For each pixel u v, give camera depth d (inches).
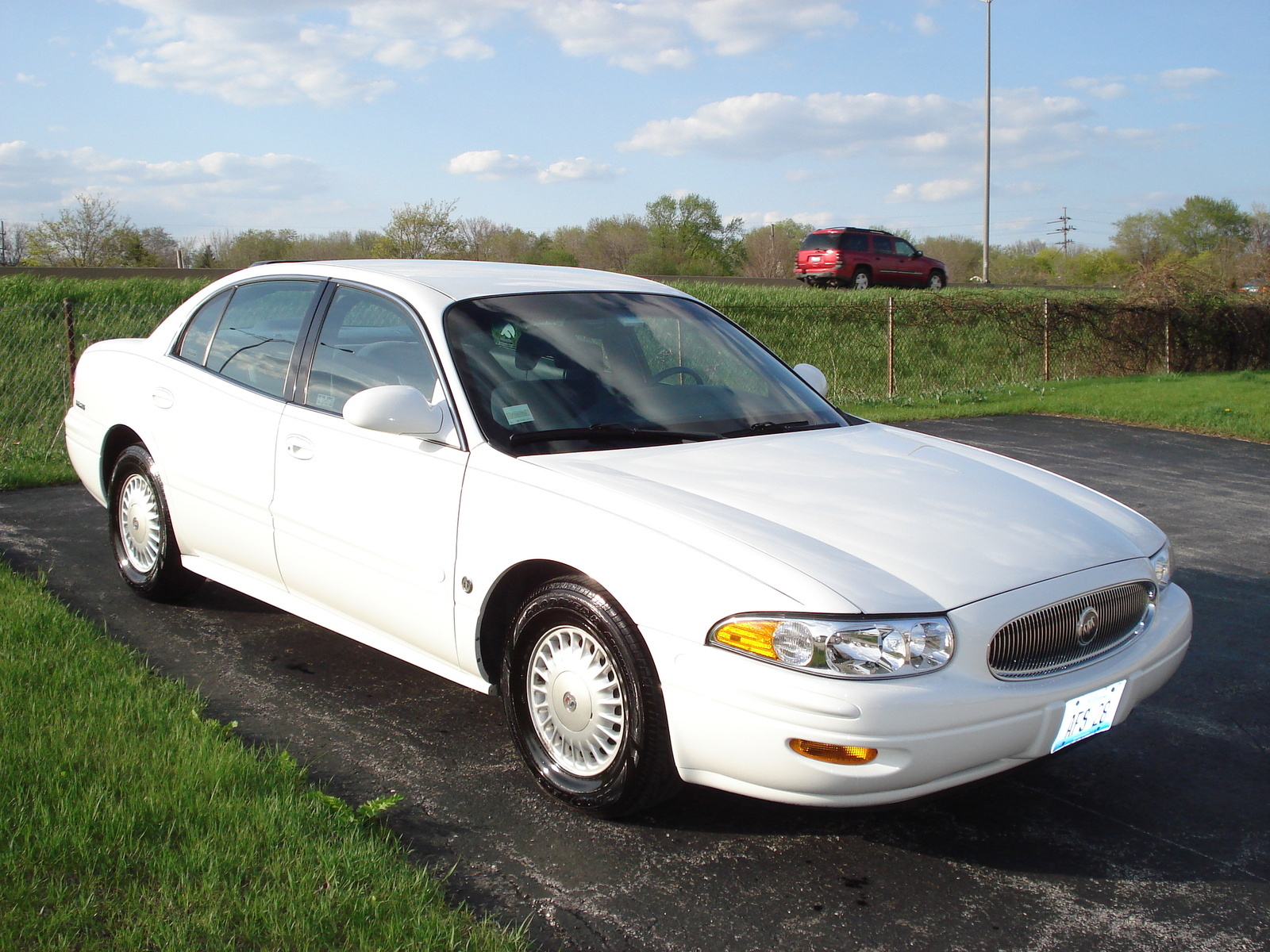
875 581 104.6
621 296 166.4
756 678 101.0
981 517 122.4
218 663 165.2
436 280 153.8
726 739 103.5
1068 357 750.5
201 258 1779.0
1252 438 462.0
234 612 190.4
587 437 134.6
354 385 148.6
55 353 485.1
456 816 120.0
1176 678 176.2
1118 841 121.0
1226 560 252.7
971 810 127.5
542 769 124.3
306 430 151.6
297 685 157.6
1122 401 579.2
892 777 100.5
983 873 112.3
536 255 2161.7
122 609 189.2
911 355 716.0
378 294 152.6
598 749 119.0
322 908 93.4
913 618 102.4
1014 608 107.7
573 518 117.4
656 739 110.2
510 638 126.1
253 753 128.3
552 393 139.5
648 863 111.3
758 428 147.9
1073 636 113.3
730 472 127.6
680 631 106.2
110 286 594.6
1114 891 109.7
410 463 136.6
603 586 113.8
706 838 117.3
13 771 115.2
